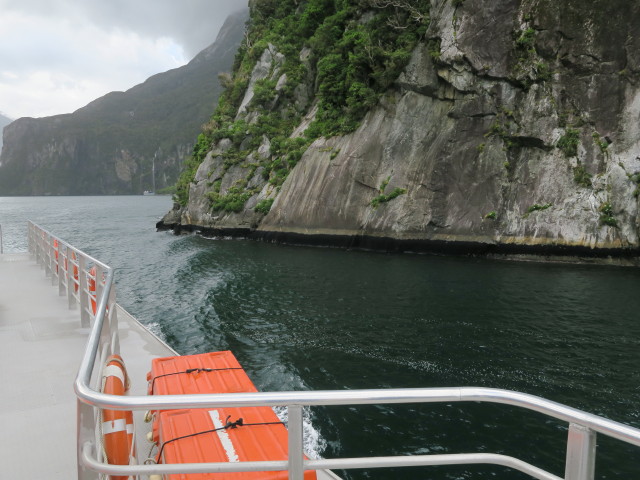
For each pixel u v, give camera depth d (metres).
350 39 46.94
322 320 17.61
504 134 37.19
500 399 1.96
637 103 33.16
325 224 44.31
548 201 35.28
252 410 3.88
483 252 37.09
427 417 9.70
